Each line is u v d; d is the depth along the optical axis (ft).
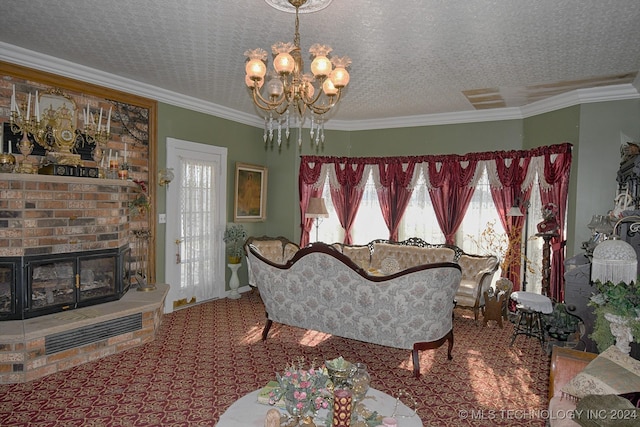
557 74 13.43
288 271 12.40
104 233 12.89
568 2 8.64
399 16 9.43
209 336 14.12
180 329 14.78
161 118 16.38
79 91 13.64
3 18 9.87
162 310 15.43
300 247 21.07
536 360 12.48
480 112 18.79
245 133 20.76
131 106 15.38
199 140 18.10
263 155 22.12
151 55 12.39
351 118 21.12
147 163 15.98
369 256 20.07
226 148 19.53
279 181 21.99
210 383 10.51
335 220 22.11
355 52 11.78
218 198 19.19
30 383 10.23
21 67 12.08
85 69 13.50
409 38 10.71
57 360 10.90
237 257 19.65
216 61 12.90
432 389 10.52
